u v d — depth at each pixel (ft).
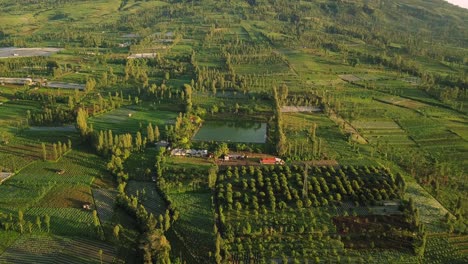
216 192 627.05
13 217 555.28
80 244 512.63
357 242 525.34
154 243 482.69
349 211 585.22
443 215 583.17
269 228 547.49
